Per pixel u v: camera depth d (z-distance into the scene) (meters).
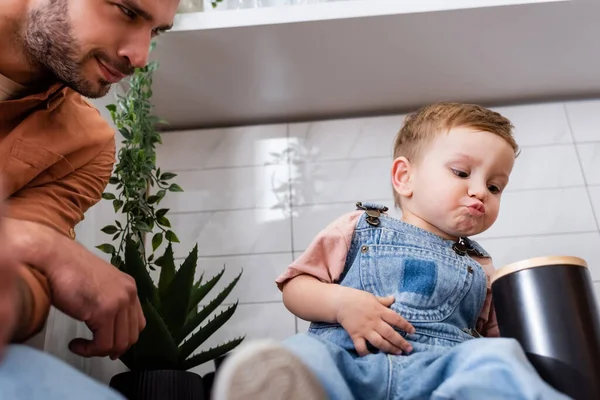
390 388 0.90
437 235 1.26
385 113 2.35
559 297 0.87
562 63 2.11
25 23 1.19
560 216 2.13
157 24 1.21
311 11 1.89
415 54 2.04
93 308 0.89
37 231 0.91
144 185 1.88
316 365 0.81
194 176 2.28
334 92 2.22
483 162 1.26
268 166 2.28
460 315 1.19
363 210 1.31
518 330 0.89
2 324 0.59
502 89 2.25
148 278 1.48
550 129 2.27
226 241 2.17
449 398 0.78
